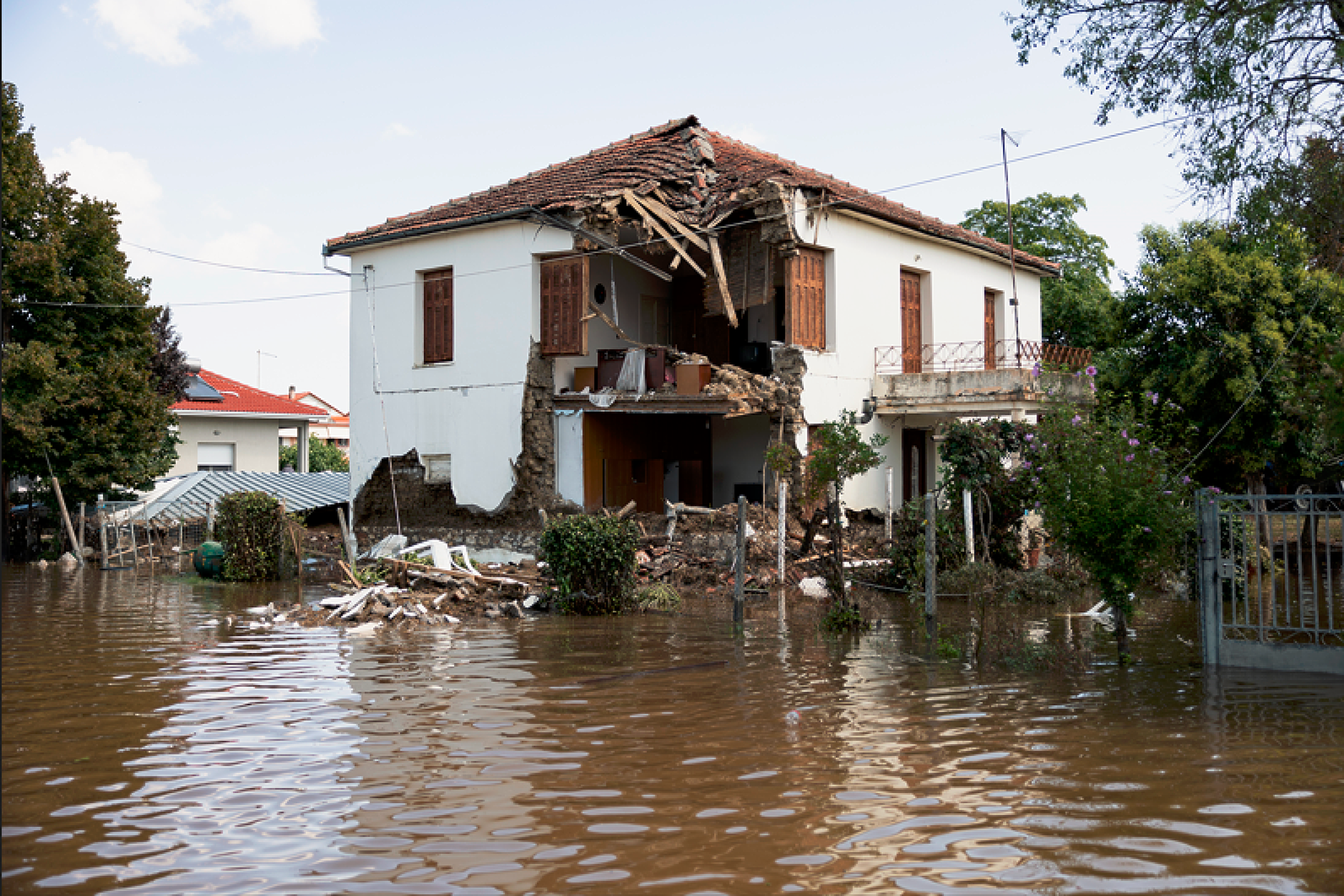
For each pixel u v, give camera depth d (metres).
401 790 6.55
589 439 23.09
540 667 11.26
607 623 15.34
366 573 18.91
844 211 24.56
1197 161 14.37
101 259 29.66
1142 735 7.75
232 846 5.54
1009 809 5.98
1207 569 11.07
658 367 23.09
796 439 23.05
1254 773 6.66
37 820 6.00
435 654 12.27
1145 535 11.01
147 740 7.96
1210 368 24.58
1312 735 7.72
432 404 25.02
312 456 54.09
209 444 39.97
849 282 24.83
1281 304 24.56
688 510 21.50
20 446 27.72
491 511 23.80
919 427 27.28
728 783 6.60
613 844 5.49
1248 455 24.84
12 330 28.89
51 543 29.98
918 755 7.25
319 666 11.47
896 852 5.31
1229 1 13.48
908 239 26.86
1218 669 10.74
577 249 22.56
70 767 7.18
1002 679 10.34
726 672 10.88
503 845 5.50
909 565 18.31
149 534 27.92
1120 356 26.83
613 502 23.66
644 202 23.11
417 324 25.47
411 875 5.08
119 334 30.22
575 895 4.80
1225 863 5.08
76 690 10.10
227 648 12.92
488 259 23.95
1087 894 4.73
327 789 6.59
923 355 27.69
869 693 9.62
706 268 25.08
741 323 26.64
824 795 6.32
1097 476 11.05
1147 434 12.12
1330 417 8.48
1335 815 5.80
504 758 7.30
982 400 23.81
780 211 22.94
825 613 16.16
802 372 23.28
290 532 23.33
